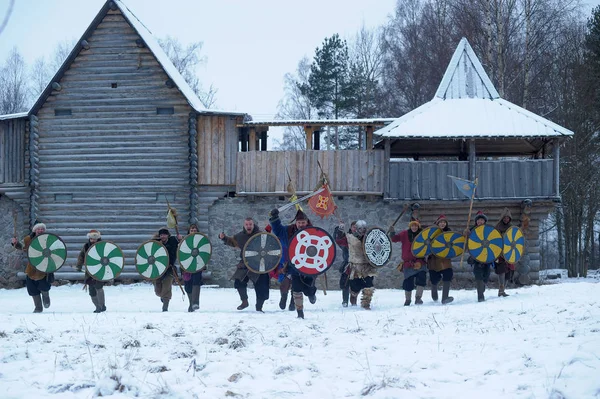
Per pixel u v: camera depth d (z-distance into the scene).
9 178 26.34
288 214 25.44
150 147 25.94
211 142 25.72
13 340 9.67
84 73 26.31
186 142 25.81
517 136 23.98
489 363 7.76
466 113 24.91
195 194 25.61
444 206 25.09
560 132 24.06
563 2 33.91
